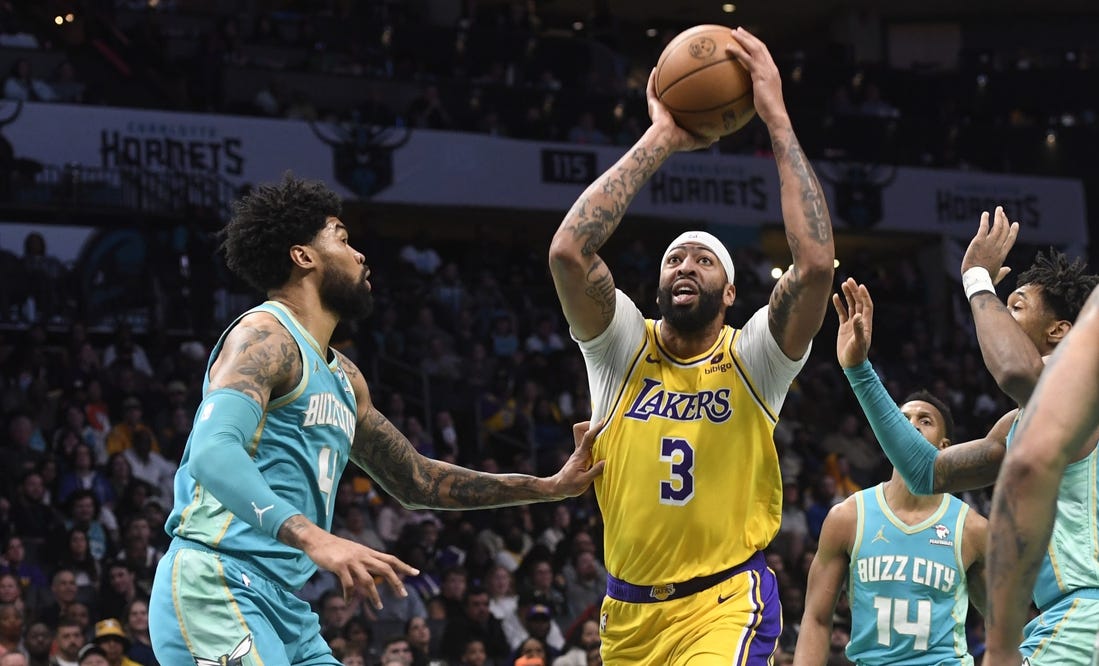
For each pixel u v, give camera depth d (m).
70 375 15.25
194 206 18.52
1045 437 2.36
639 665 4.70
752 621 4.54
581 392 18.08
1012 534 2.39
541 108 22.80
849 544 5.87
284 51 22.97
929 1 29.88
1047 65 29.00
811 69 26.80
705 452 4.64
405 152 20.53
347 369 4.59
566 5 29.11
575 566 13.60
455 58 24.58
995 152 24.95
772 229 23.67
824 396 19.03
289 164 19.64
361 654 10.69
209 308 17.69
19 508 12.37
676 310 4.71
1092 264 24.77
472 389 17.69
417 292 19.31
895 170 23.39
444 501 4.81
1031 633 4.52
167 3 23.77
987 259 4.60
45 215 18.22
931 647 5.71
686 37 4.81
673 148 4.79
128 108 18.75
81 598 11.65
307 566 4.23
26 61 19.03
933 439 6.05
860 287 4.91
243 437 3.90
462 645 11.68
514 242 23.44
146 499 12.96
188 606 4.04
